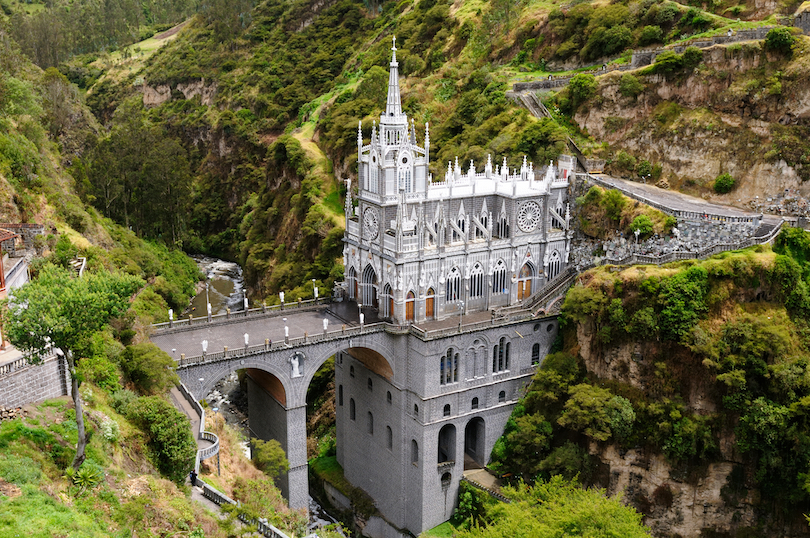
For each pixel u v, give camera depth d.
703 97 124.50
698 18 142.62
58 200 129.88
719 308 94.69
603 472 96.19
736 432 90.44
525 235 109.62
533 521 70.75
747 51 119.50
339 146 183.00
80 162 191.50
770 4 137.75
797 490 86.94
